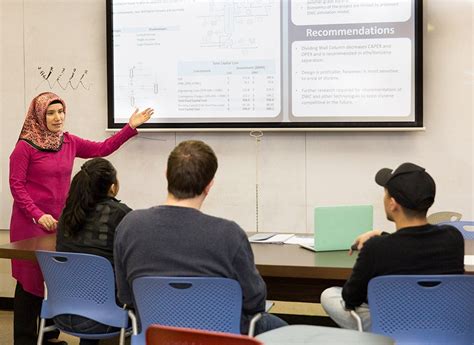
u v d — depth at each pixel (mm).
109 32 4355
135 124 3965
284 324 2375
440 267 2113
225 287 2080
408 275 2049
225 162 4316
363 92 4031
